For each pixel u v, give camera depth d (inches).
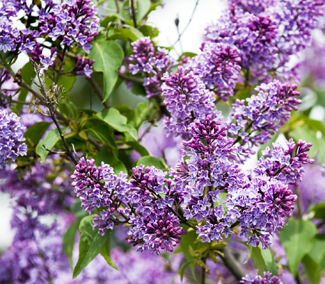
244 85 45.3
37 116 47.0
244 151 39.4
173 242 36.7
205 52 40.2
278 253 51.9
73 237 51.0
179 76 38.0
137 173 36.6
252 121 39.9
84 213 50.5
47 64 40.3
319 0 43.7
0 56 40.3
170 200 36.7
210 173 36.5
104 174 37.0
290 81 45.8
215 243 39.5
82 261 38.9
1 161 39.5
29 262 52.1
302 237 47.4
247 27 42.3
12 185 49.3
